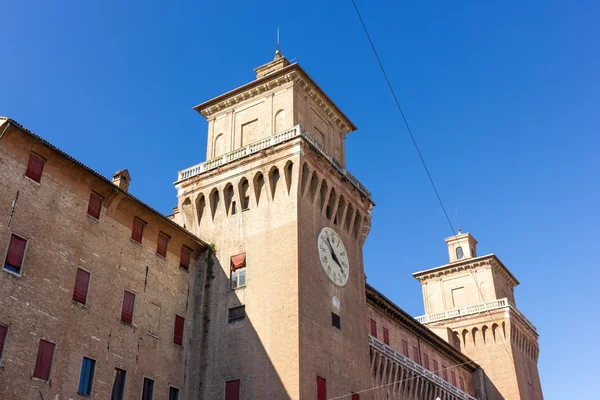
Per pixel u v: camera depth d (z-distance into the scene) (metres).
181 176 55.50
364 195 57.78
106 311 40.75
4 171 36.53
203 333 47.62
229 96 57.47
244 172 51.81
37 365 35.16
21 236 36.44
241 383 44.22
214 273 49.78
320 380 44.47
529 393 84.88
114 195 43.50
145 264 45.19
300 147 49.88
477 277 91.19
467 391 80.88
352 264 54.19
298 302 44.78
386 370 59.28
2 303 34.19
